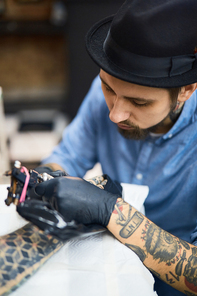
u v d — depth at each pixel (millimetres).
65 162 1043
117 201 574
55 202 528
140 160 959
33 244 522
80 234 464
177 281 610
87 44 656
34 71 2471
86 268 506
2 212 608
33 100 2562
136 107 634
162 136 877
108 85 640
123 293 473
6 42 2330
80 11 2062
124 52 568
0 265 484
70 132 1078
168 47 556
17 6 2117
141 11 551
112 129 1002
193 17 559
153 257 583
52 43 2340
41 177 582
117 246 560
